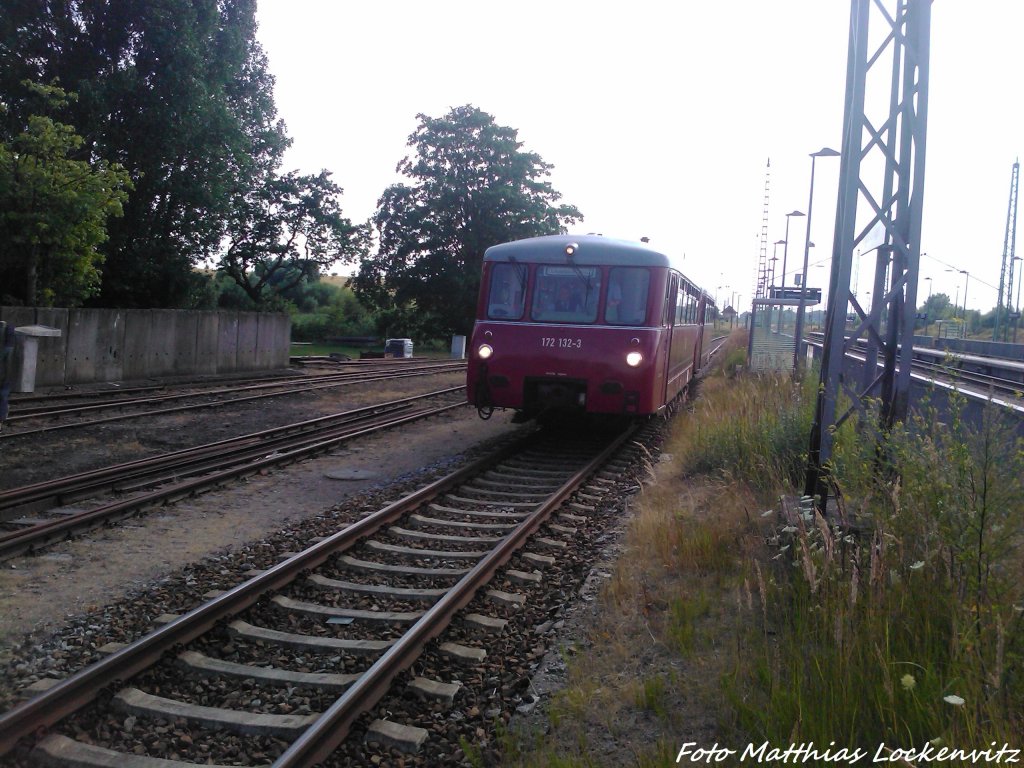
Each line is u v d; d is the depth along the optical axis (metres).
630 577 6.32
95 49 26.70
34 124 19.55
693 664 4.74
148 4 25.91
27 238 19.56
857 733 3.66
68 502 8.66
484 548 7.44
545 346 12.00
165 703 4.34
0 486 9.31
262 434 13.17
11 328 9.44
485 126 48.59
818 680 4.02
